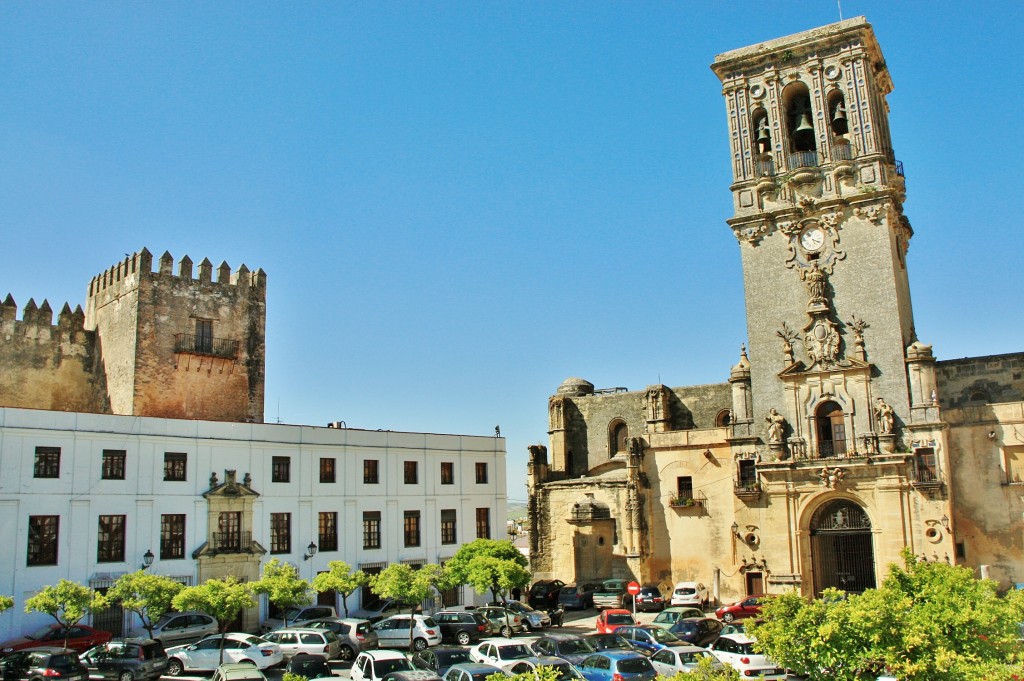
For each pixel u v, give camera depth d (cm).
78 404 6550
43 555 4562
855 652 2167
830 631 2155
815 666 2219
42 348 6425
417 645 4441
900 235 5894
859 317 5531
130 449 4950
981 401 5725
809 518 5541
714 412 7069
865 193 5562
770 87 6031
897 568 2630
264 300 6944
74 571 4641
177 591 4169
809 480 5503
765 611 2331
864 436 5344
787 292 5778
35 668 3450
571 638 3503
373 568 5850
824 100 5838
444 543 6278
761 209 5931
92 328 6762
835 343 5547
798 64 5972
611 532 6825
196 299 6500
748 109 6094
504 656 3186
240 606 4038
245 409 6662
